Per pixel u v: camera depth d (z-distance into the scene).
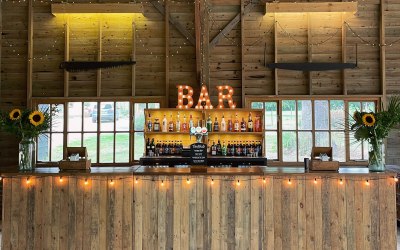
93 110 7.36
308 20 7.28
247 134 7.04
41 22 7.39
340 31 7.33
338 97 7.23
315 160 4.31
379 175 4.14
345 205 4.13
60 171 4.27
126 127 7.36
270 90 7.34
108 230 4.14
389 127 4.33
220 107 6.91
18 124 4.36
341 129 7.25
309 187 4.16
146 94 7.38
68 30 7.33
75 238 4.14
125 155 7.33
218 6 7.43
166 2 7.36
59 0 7.36
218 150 6.90
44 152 7.30
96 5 7.11
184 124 6.95
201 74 7.21
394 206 4.12
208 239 4.15
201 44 7.24
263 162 6.59
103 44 7.41
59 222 4.14
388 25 7.36
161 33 7.44
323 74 7.34
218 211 4.16
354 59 7.32
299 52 7.36
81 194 4.16
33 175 4.15
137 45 7.42
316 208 4.14
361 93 7.30
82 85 7.38
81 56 7.38
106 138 7.34
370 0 7.30
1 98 7.32
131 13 7.26
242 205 4.16
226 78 7.39
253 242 4.14
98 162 7.30
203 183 4.18
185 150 6.56
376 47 7.33
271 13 7.34
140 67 7.41
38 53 7.39
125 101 7.36
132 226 4.15
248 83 7.36
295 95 7.25
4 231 4.12
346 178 4.15
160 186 4.18
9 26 7.38
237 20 7.37
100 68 6.79
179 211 4.16
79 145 7.31
